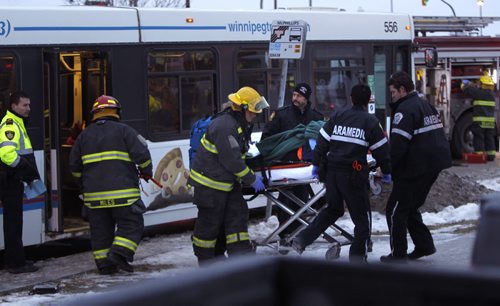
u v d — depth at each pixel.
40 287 9.88
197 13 14.34
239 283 2.29
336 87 16.67
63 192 13.57
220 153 9.93
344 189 10.09
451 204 15.87
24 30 11.98
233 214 10.22
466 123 25.64
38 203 11.98
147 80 13.58
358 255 10.14
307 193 12.02
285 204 11.95
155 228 15.15
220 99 14.66
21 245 11.07
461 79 25.94
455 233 13.45
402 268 2.26
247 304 2.28
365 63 17.19
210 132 10.03
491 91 24.73
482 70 26.22
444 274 2.20
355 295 2.27
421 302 2.21
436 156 10.19
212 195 10.05
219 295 2.25
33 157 11.01
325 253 11.78
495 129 26.67
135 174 10.76
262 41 15.34
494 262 3.75
